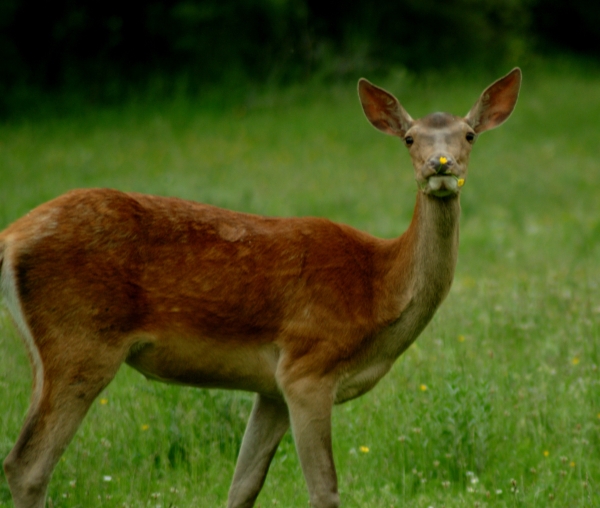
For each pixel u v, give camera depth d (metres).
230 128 34.38
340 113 37.22
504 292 14.65
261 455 8.87
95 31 39.19
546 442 10.09
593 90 46.91
